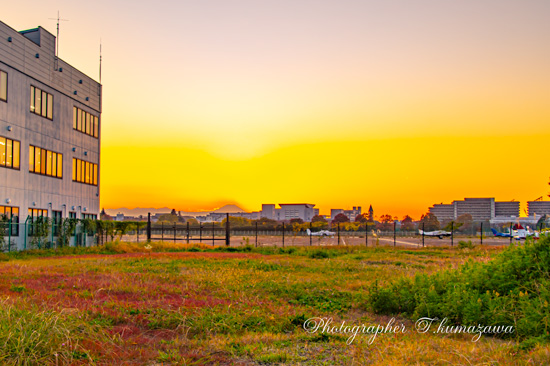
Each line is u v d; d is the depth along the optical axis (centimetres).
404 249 3962
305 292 1482
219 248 4028
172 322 1017
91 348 795
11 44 3209
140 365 739
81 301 1189
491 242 5612
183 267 2250
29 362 700
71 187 4016
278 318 1069
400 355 760
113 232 4475
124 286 1473
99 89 4597
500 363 717
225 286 1556
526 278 1073
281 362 759
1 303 867
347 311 1225
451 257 3056
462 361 731
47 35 3678
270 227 10381
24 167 3322
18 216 3234
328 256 3328
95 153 4509
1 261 2556
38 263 2408
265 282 1678
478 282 1125
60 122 3850
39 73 3541
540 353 735
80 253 3400
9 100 3169
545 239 1148
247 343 870
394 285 1269
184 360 747
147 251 3616
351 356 783
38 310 928
